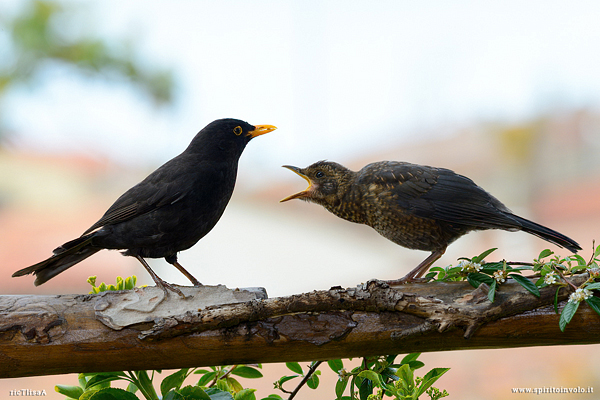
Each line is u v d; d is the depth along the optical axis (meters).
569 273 1.33
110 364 1.33
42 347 1.32
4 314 1.32
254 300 1.33
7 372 1.32
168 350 1.33
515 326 1.33
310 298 1.33
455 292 1.33
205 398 1.32
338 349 1.33
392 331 1.33
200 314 1.32
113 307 1.33
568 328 1.33
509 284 1.33
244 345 1.33
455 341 1.33
